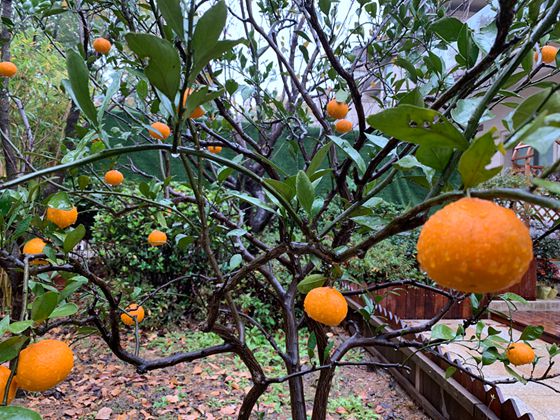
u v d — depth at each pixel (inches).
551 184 9.2
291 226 22.1
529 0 26.4
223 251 60.4
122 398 68.8
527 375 71.8
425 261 10.8
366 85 59.0
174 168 131.2
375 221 21.9
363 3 48.3
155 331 94.7
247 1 40.4
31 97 88.7
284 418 64.1
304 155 45.7
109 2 37.8
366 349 88.6
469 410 52.7
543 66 28.0
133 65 38.9
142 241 89.9
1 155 72.8
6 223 22.7
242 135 38.3
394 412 67.1
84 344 86.0
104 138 16.7
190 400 68.9
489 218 10.0
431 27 27.1
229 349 31.2
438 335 32.5
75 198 42.3
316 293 22.0
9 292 81.0
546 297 117.6
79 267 23.0
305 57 50.9
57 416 63.2
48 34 52.8
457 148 11.9
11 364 15.0
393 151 28.0
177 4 12.9
